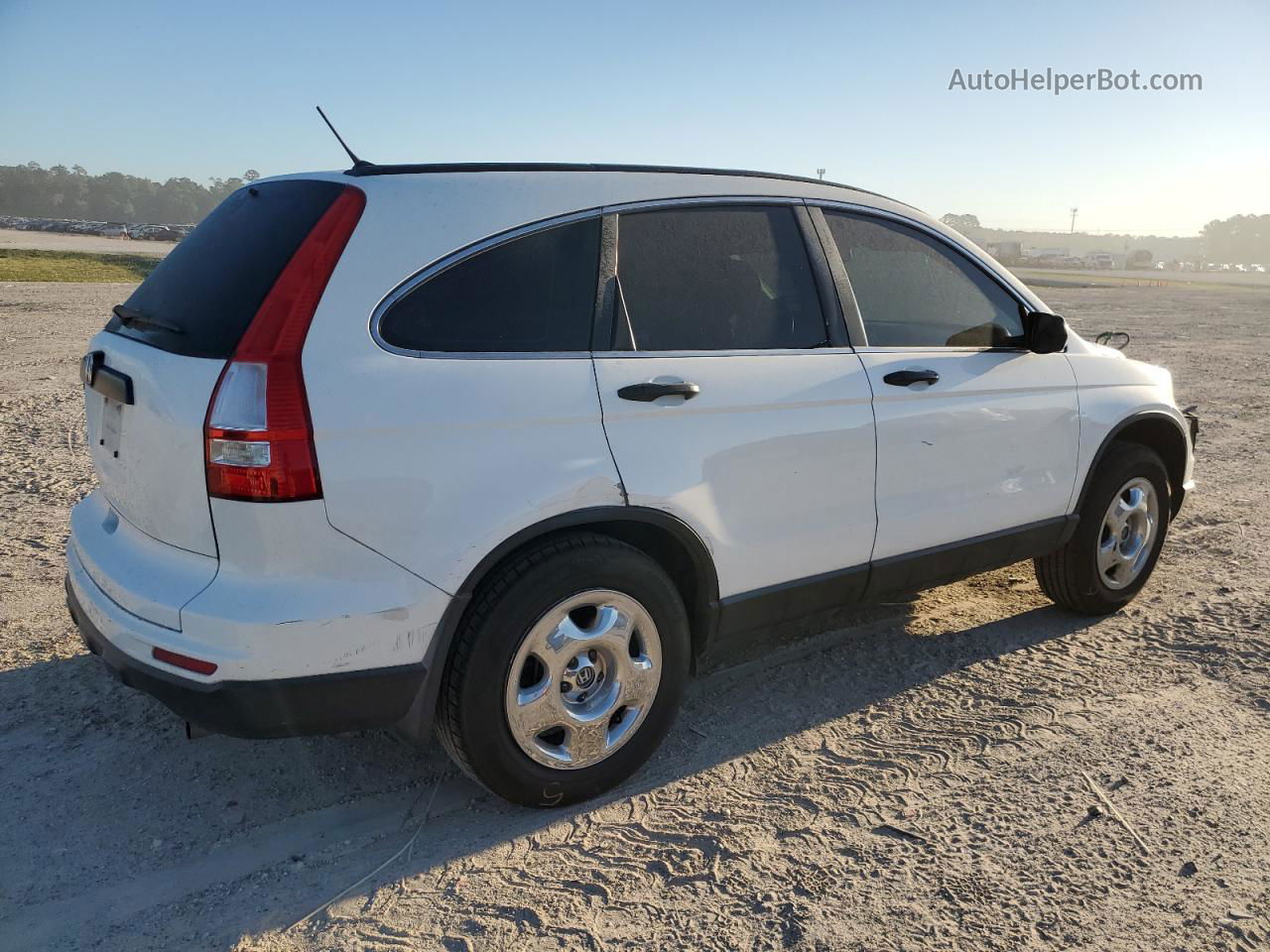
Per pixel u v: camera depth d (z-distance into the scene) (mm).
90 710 3629
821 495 3438
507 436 2777
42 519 5762
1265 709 3742
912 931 2545
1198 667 4105
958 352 3865
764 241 3418
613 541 3002
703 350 3195
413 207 2785
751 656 4215
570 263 2988
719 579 3266
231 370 2512
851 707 3773
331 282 2613
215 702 2557
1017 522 4090
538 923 2574
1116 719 3666
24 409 8938
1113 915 2604
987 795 3164
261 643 2518
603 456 2932
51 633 4242
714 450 3156
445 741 2908
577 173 3104
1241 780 3248
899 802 3129
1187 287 71688
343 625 2596
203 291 2797
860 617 4660
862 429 3494
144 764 3305
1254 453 8336
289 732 2650
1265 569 5309
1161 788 3199
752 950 2480
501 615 2783
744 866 2811
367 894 2686
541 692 2912
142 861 2812
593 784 3092
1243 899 2668
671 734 3566
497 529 2758
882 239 3748
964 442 3816
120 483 2955
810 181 3619
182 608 2562
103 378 2977
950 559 3893
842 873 2779
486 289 2840
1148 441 4812
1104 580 4559
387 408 2605
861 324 3596
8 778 3184
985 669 4094
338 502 2559
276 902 2652
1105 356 4484
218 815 3039
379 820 3035
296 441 2498
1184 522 6230
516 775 2924
